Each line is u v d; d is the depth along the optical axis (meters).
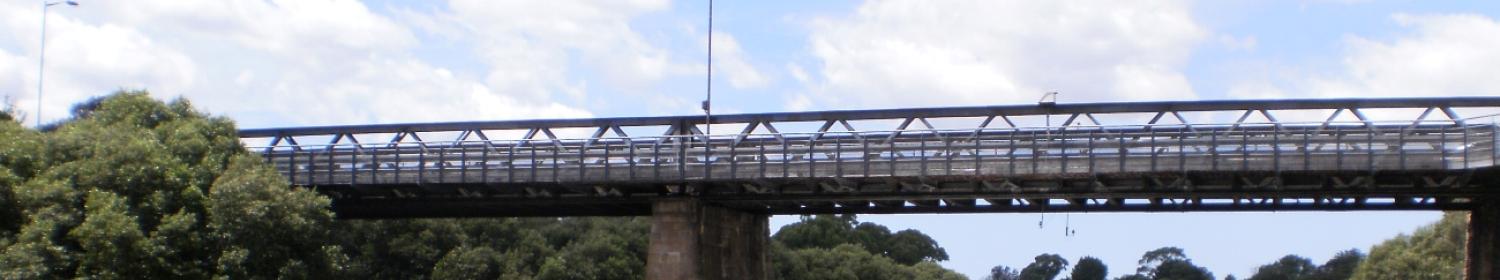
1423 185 60.06
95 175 60.03
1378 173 57.75
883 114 66.38
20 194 59.06
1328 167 56.91
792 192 64.44
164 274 57.78
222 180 60.41
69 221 58.12
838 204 70.81
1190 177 59.66
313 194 62.50
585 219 133.38
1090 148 58.72
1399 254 109.88
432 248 112.06
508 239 121.06
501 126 70.88
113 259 56.47
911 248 189.00
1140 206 66.38
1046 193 61.59
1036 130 60.34
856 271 153.62
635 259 123.06
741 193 65.00
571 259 119.38
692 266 63.94
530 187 66.00
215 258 58.72
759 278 71.12
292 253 61.34
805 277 142.75
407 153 66.31
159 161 61.06
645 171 62.88
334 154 67.25
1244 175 58.62
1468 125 56.12
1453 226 102.00
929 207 68.81
